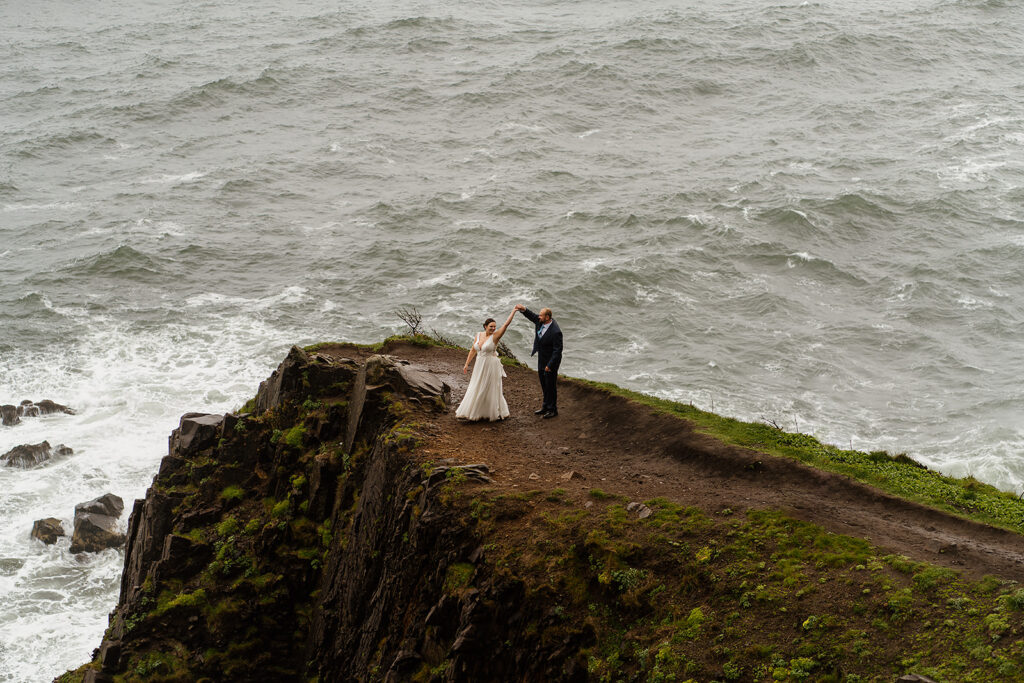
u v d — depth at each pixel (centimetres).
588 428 1925
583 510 1461
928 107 9019
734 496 1488
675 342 4750
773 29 11625
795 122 8738
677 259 5709
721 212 6469
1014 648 1016
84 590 2991
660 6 13188
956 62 10506
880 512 1425
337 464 2028
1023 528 1386
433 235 6175
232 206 6794
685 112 9131
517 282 5403
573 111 9056
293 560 1970
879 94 9506
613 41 11131
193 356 4575
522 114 8912
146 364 4488
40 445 3641
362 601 1748
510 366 2489
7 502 3369
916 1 13062
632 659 1206
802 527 1337
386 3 14262
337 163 7731
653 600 1261
